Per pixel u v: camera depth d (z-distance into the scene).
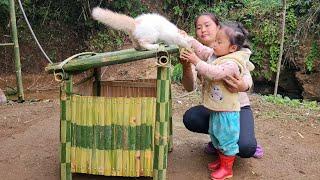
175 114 4.74
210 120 2.98
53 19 8.91
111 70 7.61
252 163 3.34
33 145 3.65
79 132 2.70
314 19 7.68
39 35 8.72
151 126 2.68
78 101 2.66
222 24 2.88
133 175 2.73
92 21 8.88
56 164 3.27
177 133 3.99
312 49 7.65
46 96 7.25
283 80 8.11
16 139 3.82
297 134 4.21
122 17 2.55
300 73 7.82
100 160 2.72
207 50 2.90
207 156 3.42
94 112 2.67
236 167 3.24
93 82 3.52
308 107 5.39
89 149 2.71
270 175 3.18
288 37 7.80
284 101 5.61
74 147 2.73
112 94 3.59
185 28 9.05
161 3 9.20
